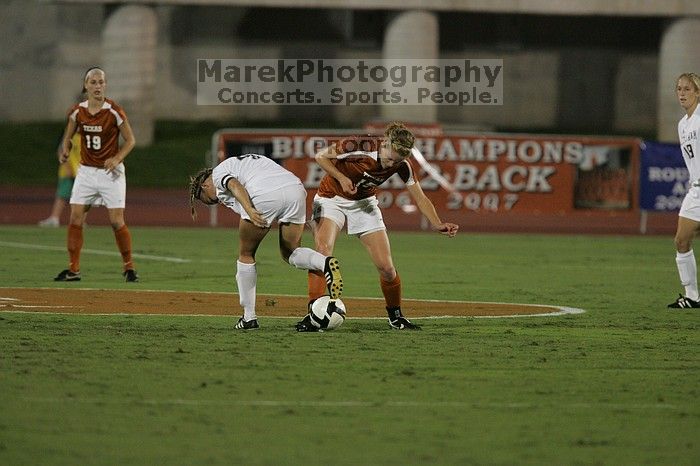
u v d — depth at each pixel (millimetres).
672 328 40188
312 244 73250
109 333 36375
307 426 24531
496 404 26891
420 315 42469
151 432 23859
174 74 152625
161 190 122875
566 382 29656
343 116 155750
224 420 24922
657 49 163750
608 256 70375
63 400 26531
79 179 51969
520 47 160625
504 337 37125
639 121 164000
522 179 84312
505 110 160500
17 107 151625
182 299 45906
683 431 24594
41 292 47375
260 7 142875
